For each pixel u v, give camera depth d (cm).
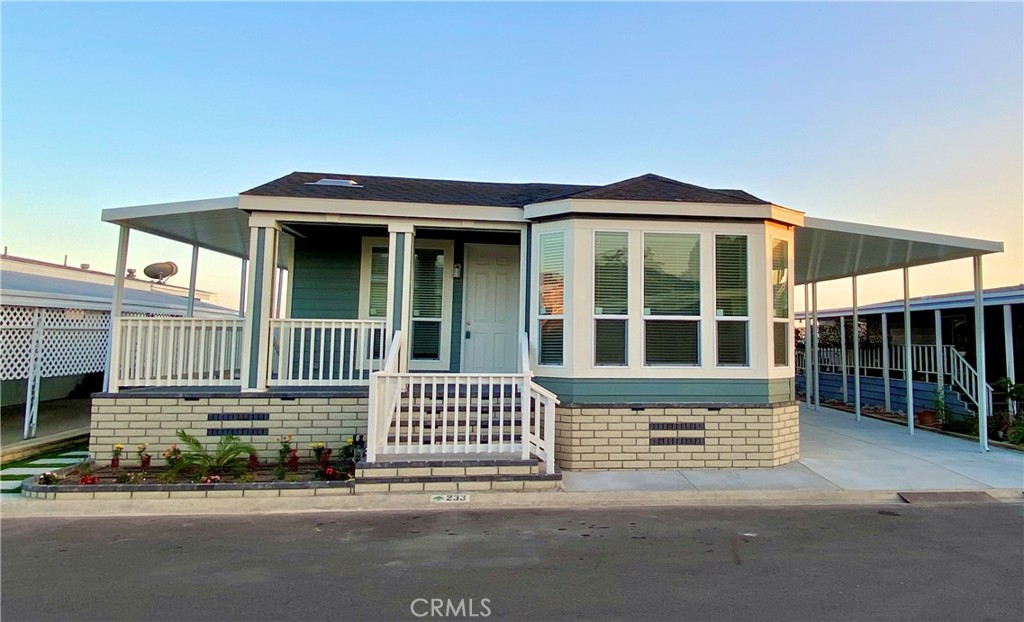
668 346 653
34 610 297
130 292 1512
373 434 537
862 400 1327
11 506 486
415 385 684
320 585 332
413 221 693
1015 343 1113
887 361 1163
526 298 706
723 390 651
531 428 651
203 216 696
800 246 803
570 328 647
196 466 570
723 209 648
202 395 635
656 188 704
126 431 622
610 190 687
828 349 1480
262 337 654
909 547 403
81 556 380
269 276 664
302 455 639
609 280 654
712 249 661
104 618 288
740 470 631
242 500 506
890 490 552
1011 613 297
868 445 786
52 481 526
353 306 837
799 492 545
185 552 389
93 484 513
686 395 647
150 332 653
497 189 888
